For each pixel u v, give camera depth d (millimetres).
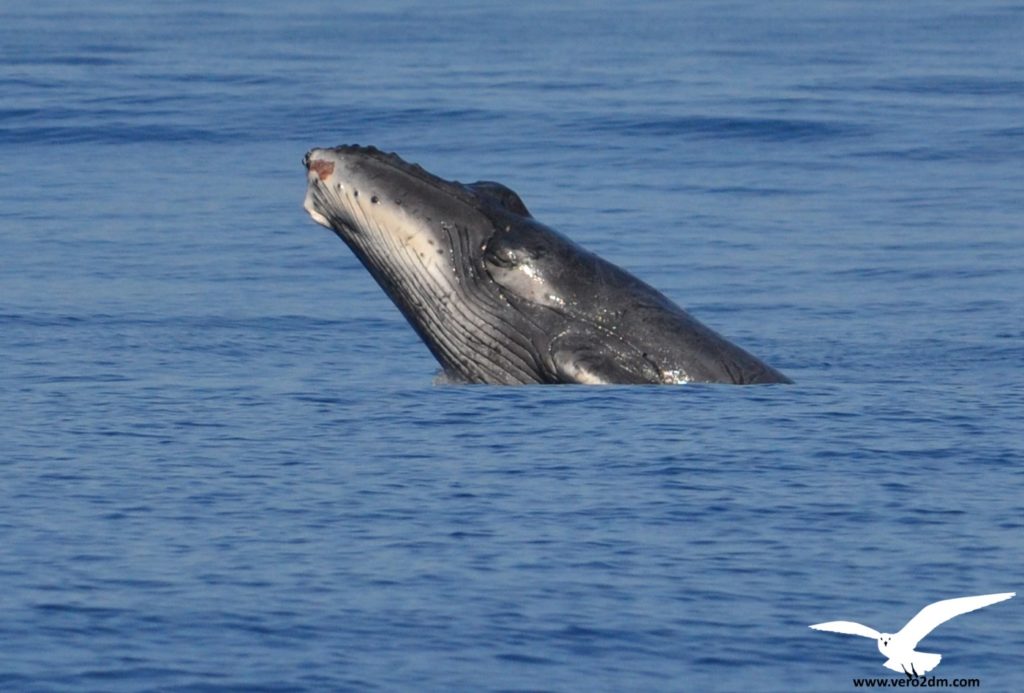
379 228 59219
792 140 148250
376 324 84625
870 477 48062
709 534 42594
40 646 34750
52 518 43656
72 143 145750
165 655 34406
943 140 147375
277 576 39188
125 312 85812
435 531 42750
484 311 59688
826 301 90312
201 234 110312
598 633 35844
